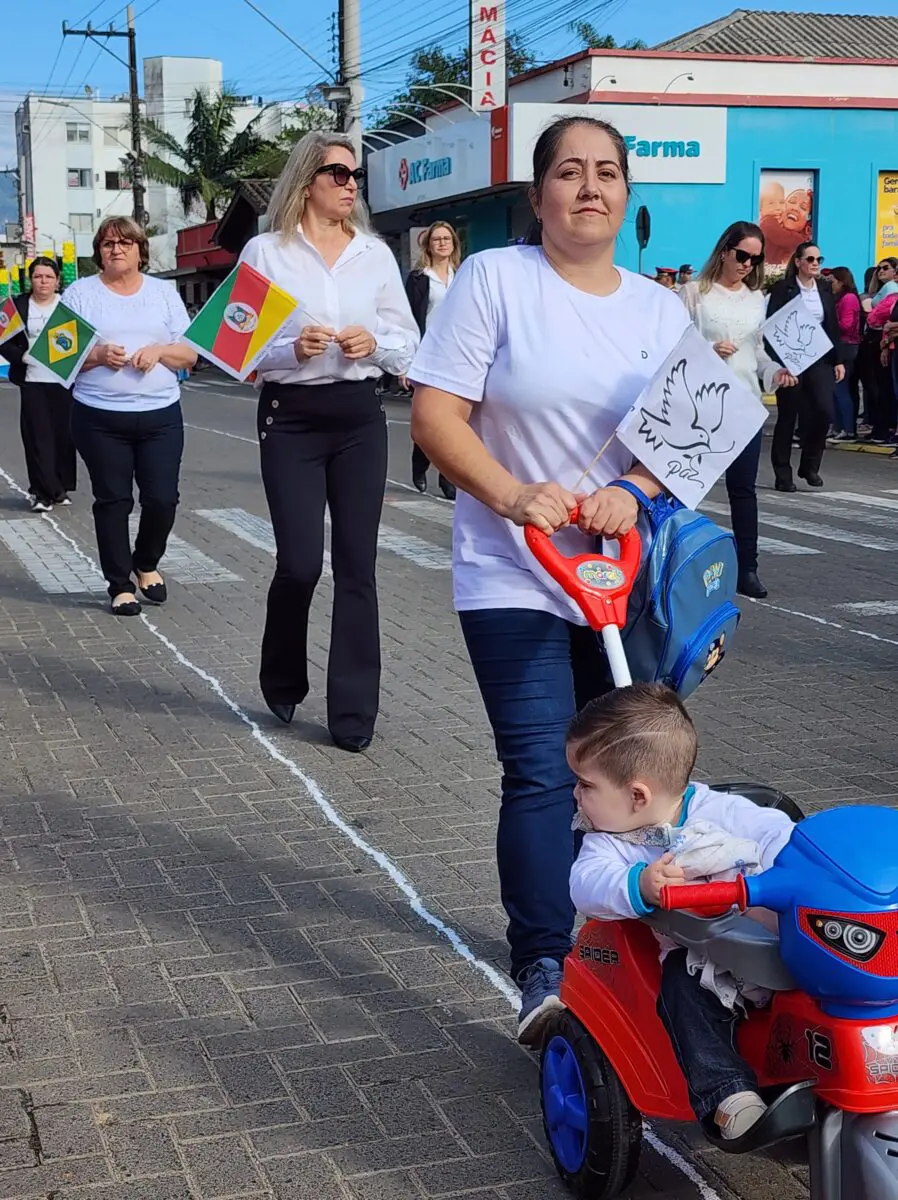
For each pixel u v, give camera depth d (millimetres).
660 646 3287
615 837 2887
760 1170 3133
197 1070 3531
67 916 4422
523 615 3506
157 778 5719
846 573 9898
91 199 102500
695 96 28297
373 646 6035
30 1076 3496
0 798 5492
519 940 3553
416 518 12344
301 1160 3160
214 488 14344
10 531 11742
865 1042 2420
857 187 29391
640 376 3473
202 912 4453
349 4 27906
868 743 6141
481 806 5398
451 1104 3391
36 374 12445
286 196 5781
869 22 33562
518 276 3482
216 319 5688
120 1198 3012
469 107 29906
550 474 3506
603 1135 2881
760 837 2848
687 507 3395
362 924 4375
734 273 8469
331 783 5656
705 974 2664
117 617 8578
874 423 17438
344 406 5789
